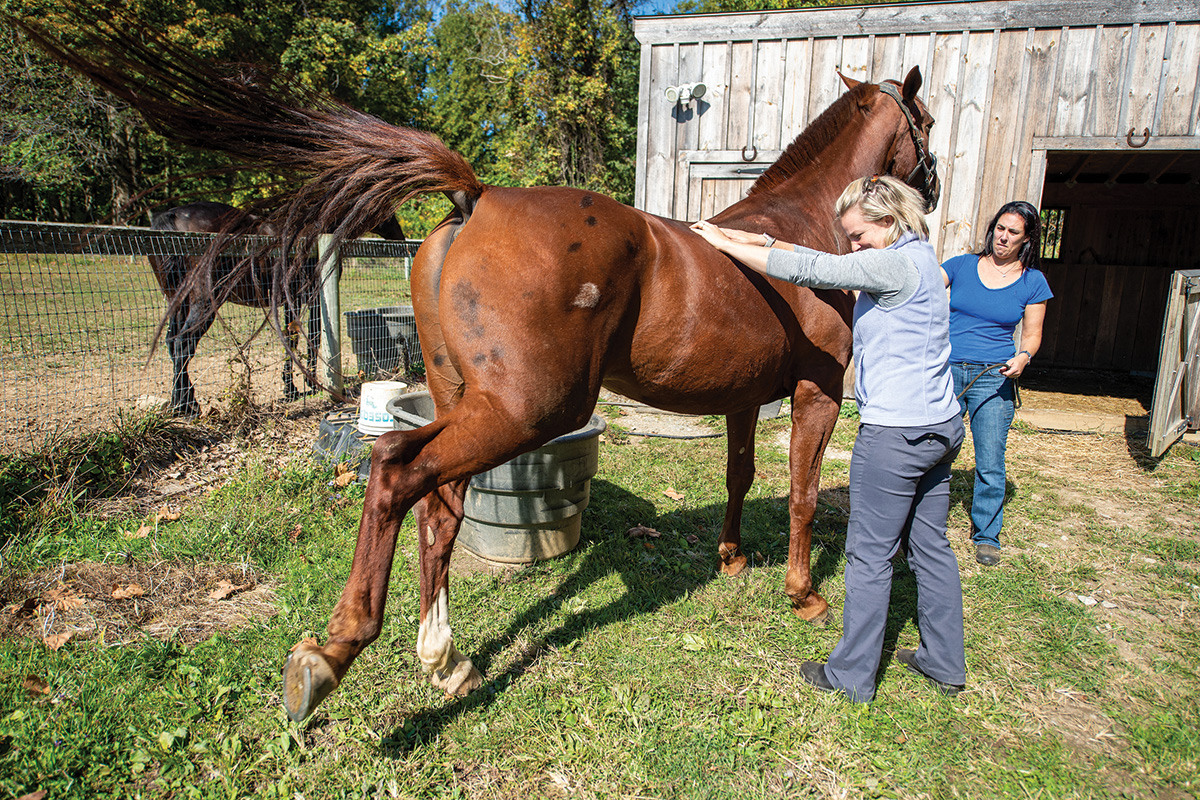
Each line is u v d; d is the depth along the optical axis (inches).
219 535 127.0
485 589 118.6
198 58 76.5
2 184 706.8
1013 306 136.3
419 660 97.1
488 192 84.5
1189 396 229.5
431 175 80.1
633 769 79.2
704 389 95.1
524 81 642.2
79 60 71.9
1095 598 123.7
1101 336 382.9
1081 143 237.8
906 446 86.2
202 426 186.1
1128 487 185.2
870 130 120.3
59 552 119.7
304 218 78.5
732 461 123.6
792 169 115.7
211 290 77.6
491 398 76.1
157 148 592.4
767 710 90.5
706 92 265.4
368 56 757.9
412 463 72.2
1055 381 352.5
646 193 276.8
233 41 621.3
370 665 95.3
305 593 113.5
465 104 1173.1
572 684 94.3
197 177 79.8
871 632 90.8
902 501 88.6
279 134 77.8
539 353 76.3
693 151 270.2
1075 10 231.8
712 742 83.7
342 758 78.8
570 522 133.3
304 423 208.5
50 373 244.2
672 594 120.3
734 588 123.6
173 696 86.4
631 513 156.8
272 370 267.4
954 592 93.9
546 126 655.1
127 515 137.6
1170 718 90.8
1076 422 253.6
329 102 83.4
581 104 634.8
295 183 82.1
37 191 700.7
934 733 87.6
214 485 157.1
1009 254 135.6
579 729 85.6
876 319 87.8
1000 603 119.9
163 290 189.8
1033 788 79.3
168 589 112.1
